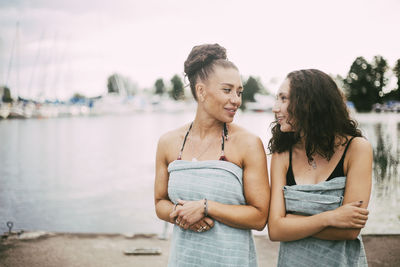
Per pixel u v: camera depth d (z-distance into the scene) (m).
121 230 5.61
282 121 1.59
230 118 1.53
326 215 1.41
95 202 7.45
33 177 10.59
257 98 65.19
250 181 1.53
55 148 18.25
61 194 8.27
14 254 3.33
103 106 69.00
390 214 5.30
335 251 1.47
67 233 3.92
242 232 1.55
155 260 3.19
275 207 1.55
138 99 76.94
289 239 1.49
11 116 50.47
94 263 3.12
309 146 1.53
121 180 10.02
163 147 1.72
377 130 15.84
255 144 1.55
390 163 8.38
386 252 3.21
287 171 1.62
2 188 8.98
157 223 5.97
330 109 1.51
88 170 11.80
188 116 60.12
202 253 1.52
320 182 1.50
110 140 22.36
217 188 1.49
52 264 3.11
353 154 1.49
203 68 1.55
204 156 1.58
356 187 1.44
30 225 5.84
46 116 54.34
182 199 1.55
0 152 16.66
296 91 1.53
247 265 1.55
